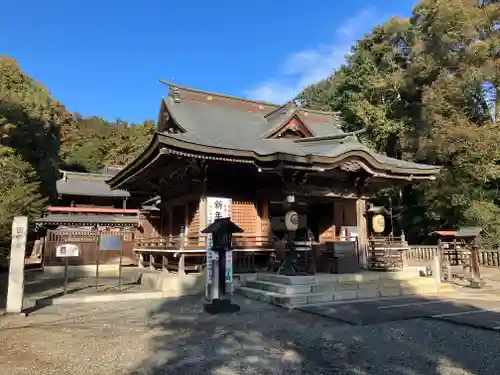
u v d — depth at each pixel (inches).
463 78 887.7
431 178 602.5
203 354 226.1
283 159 470.0
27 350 235.9
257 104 809.5
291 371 196.5
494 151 811.4
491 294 455.8
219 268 368.5
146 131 2411.4
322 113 895.7
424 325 293.3
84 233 867.4
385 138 1072.8
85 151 2215.8
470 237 536.7
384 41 1183.6
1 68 1513.3
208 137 546.0
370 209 644.7
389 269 553.3
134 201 1327.5
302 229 728.3
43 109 1481.3
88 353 229.0
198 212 553.9
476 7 941.2
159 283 504.1
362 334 269.1
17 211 750.5
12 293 359.9
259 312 353.4
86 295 448.5
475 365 201.8
